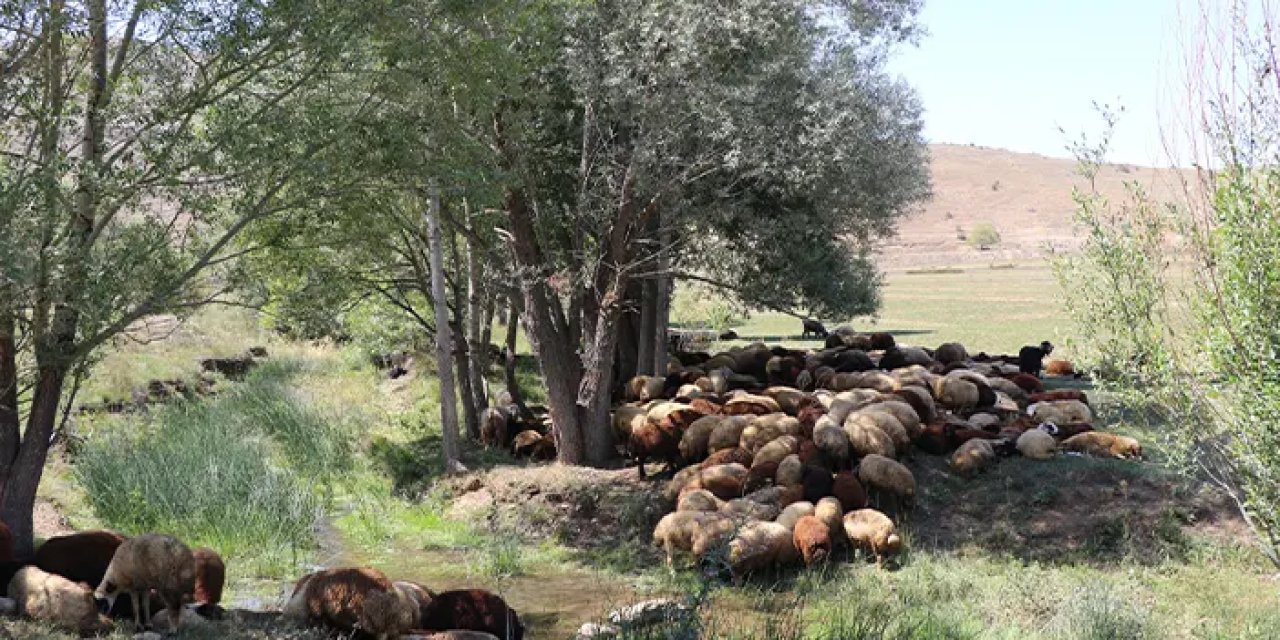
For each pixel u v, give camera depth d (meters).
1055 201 145.75
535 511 17.70
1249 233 8.09
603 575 14.89
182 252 12.34
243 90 12.21
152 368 24.66
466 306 25.80
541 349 19.86
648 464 19.23
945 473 17.09
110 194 11.17
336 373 30.45
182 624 9.92
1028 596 12.36
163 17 11.20
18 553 11.83
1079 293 9.62
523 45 17.22
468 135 14.88
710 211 19.23
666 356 23.89
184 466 16.45
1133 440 17.03
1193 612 11.71
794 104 18.61
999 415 20.02
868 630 11.02
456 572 15.00
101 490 15.88
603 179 19.73
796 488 15.42
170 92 11.83
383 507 18.55
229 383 26.30
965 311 49.81
